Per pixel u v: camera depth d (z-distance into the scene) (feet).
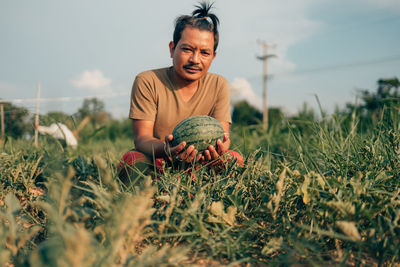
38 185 7.64
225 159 6.67
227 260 4.12
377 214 4.61
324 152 7.18
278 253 4.27
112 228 3.51
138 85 8.41
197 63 7.75
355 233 3.78
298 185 4.92
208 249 4.28
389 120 8.35
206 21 7.93
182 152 6.47
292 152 9.93
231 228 4.66
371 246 3.79
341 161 6.57
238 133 17.35
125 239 3.58
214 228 4.43
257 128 16.74
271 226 4.75
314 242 4.25
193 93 8.66
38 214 5.62
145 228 4.30
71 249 2.47
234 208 4.76
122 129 36.99
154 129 8.70
